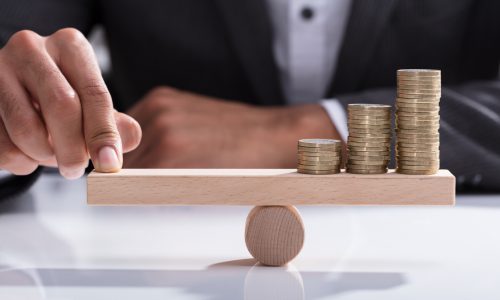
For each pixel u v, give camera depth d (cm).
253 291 88
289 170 112
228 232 121
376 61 207
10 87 113
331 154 108
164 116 157
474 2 212
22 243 112
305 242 114
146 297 86
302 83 209
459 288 89
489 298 85
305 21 205
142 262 102
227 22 197
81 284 91
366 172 108
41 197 148
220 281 93
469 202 142
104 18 215
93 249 109
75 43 117
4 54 117
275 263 100
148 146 153
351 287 90
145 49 210
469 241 113
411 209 137
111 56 221
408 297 85
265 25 196
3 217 131
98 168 108
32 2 191
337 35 207
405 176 106
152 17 207
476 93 158
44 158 115
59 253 107
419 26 207
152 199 107
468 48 214
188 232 121
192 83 209
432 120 108
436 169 109
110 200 107
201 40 206
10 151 117
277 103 200
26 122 112
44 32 192
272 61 198
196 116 157
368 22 193
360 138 108
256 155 149
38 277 94
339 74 198
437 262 102
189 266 100
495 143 145
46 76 110
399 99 108
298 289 89
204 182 106
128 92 218
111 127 109
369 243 112
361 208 139
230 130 155
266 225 101
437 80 107
